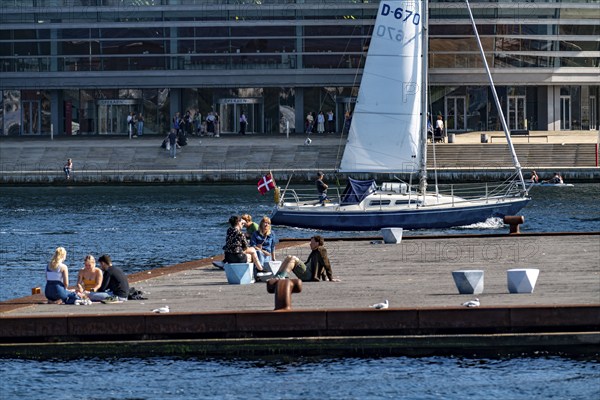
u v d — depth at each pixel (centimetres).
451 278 10844
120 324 8781
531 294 9581
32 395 7875
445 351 8650
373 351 8675
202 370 8362
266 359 8612
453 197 18762
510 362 8375
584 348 8594
